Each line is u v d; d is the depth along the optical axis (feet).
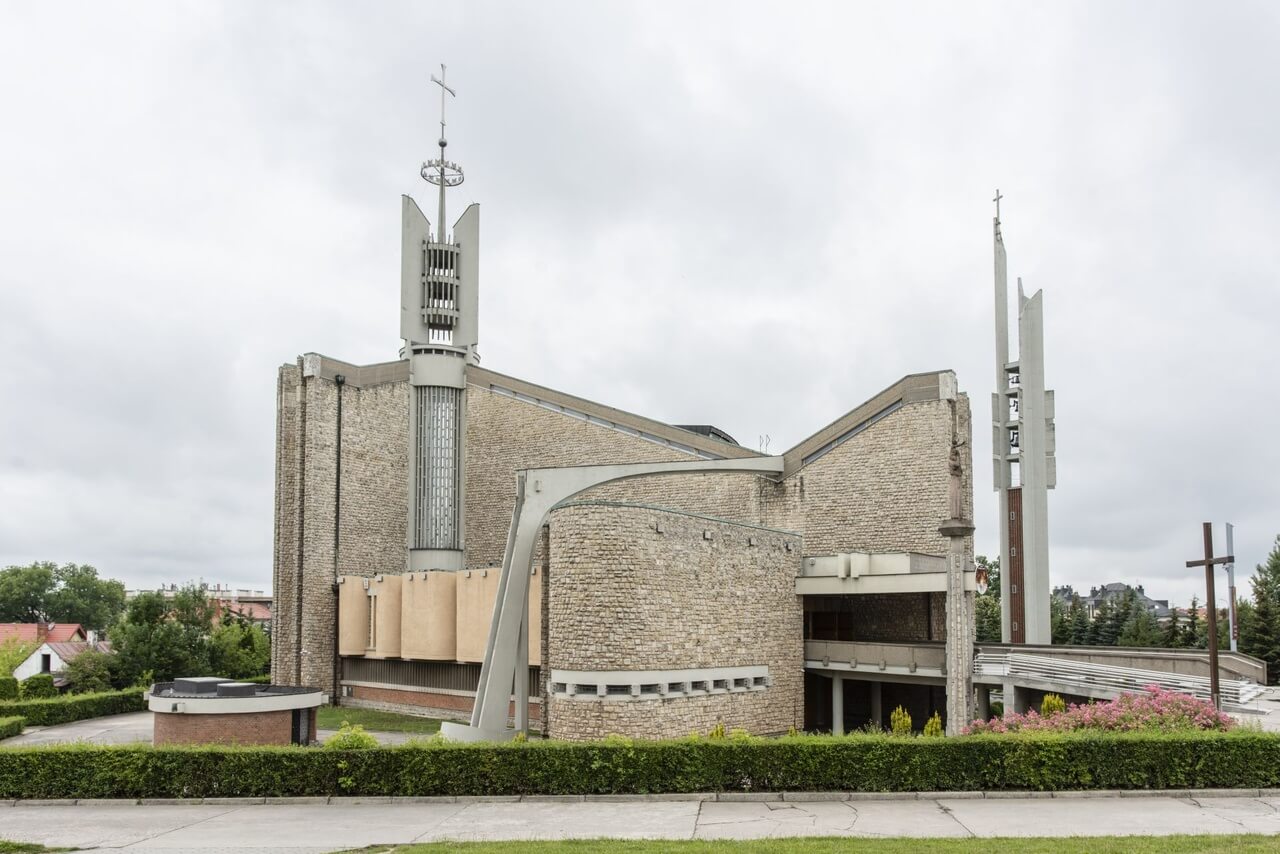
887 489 149.89
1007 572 151.33
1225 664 118.52
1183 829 54.65
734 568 124.57
